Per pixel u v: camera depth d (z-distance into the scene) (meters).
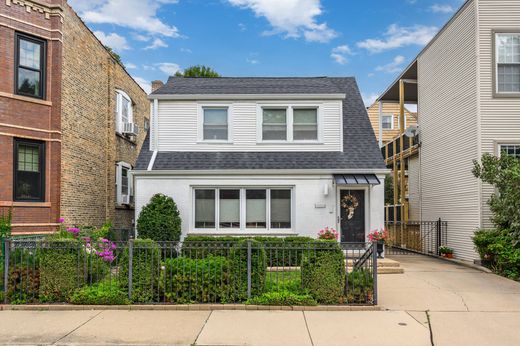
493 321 6.99
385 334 6.29
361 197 13.41
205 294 7.78
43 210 12.04
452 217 14.70
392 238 19.75
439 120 15.92
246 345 5.79
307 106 14.17
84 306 7.54
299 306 7.57
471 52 13.40
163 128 14.19
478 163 12.38
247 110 14.21
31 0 12.04
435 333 6.36
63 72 12.77
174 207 12.80
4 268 7.87
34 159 12.16
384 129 31.58
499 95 12.96
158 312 7.36
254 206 13.43
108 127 16.53
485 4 13.14
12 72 11.66
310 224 13.15
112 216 16.80
